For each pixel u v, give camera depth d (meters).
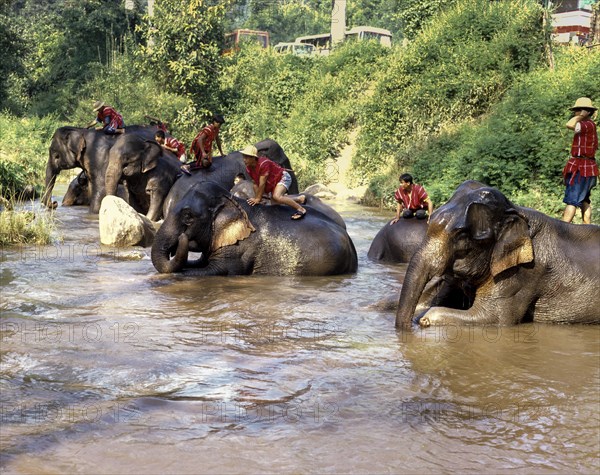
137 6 42.25
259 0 63.50
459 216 6.05
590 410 4.08
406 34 28.97
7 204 14.16
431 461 3.36
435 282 6.91
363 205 19.23
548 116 15.99
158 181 14.00
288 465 3.29
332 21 39.91
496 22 22.23
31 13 65.88
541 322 6.50
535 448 3.54
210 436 3.61
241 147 27.97
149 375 4.57
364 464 3.31
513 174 14.74
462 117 20.59
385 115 23.02
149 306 6.64
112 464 3.26
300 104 28.72
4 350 5.04
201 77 29.34
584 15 26.70
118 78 31.27
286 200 8.79
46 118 30.31
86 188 16.78
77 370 4.64
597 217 12.08
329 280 8.32
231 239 8.49
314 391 4.34
